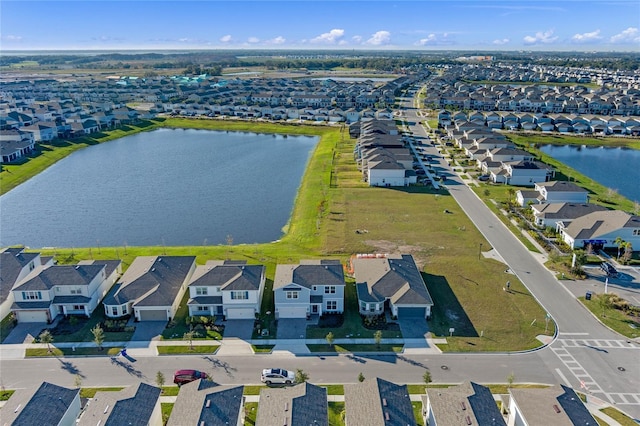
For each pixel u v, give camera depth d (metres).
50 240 96.00
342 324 63.31
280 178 136.12
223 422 40.78
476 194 116.00
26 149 160.12
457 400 43.06
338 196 114.81
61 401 43.84
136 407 42.25
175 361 55.94
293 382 51.56
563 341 59.19
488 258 81.88
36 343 59.31
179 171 144.75
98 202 117.94
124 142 188.50
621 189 123.81
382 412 41.25
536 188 111.62
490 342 59.09
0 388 51.22
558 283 73.38
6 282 68.81
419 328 62.19
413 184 123.25
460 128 175.38
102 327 62.59
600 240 83.94
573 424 39.59
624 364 54.84
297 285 63.38
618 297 68.69
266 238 95.62
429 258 81.88
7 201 119.12
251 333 61.44
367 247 86.31
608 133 189.88
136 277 67.94
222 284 64.75
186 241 94.81
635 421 46.09
